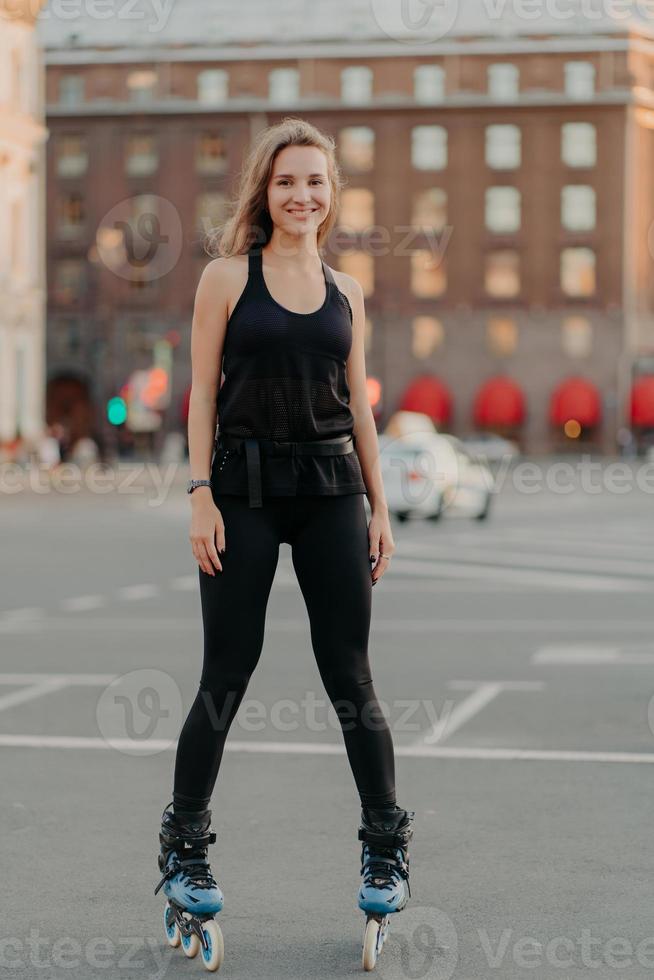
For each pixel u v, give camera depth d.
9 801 7.42
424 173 85.44
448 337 87.25
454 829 6.82
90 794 7.58
